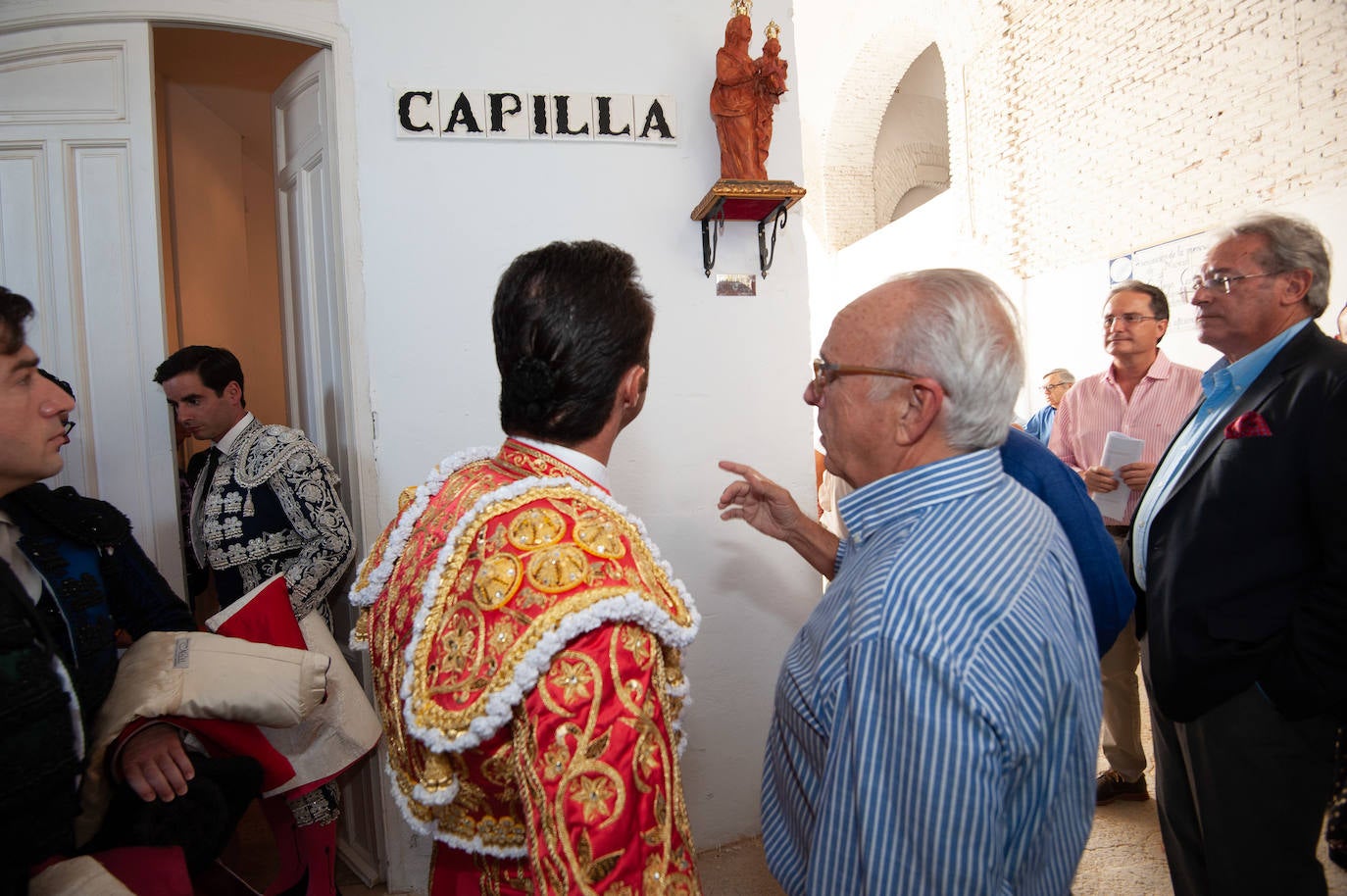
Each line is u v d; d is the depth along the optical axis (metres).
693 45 2.14
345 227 1.94
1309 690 1.21
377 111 1.95
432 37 1.98
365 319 1.96
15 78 1.88
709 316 2.18
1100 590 1.17
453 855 0.83
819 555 1.39
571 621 0.63
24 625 0.84
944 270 0.90
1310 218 3.80
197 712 1.16
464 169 2.01
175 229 2.89
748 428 2.21
